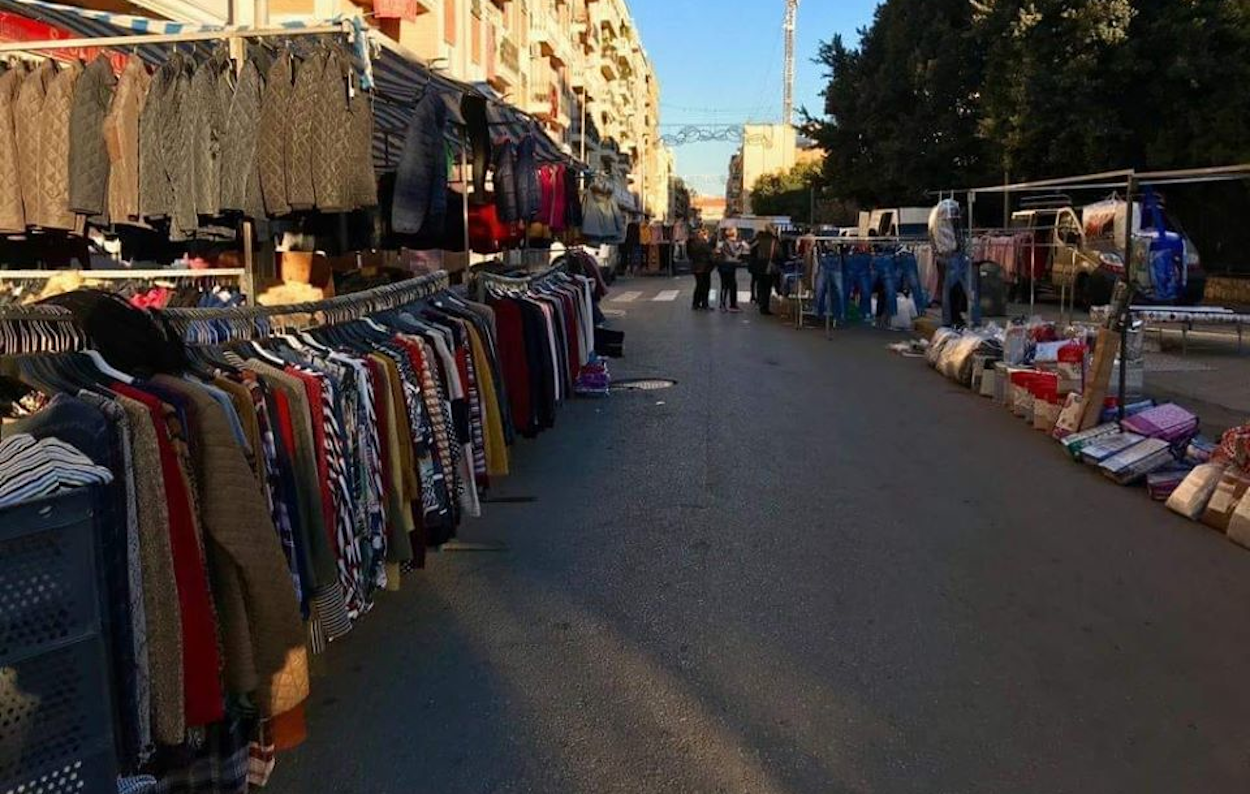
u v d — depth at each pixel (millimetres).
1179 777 3250
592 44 55656
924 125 28203
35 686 2006
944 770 3281
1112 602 4766
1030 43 22281
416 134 5863
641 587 4984
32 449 2100
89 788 2098
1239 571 5215
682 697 3797
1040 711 3684
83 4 10148
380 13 19125
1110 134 21391
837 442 8344
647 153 94625
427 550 4844
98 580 2125
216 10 12156
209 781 2779
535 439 8195
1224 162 20469
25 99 4973
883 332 17312
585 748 3426
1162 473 6762
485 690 3865
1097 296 15461
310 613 3244
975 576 5113
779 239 21547
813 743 3451
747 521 6082
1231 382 11203
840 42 33469
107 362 2729
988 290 14914
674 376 12133
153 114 4891
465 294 6578
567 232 10625
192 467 2559
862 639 4324
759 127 105000
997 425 9117
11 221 5004
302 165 4758
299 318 4191
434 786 3205
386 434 3932
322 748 3439
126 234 6270
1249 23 19844
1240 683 3920
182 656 2461
